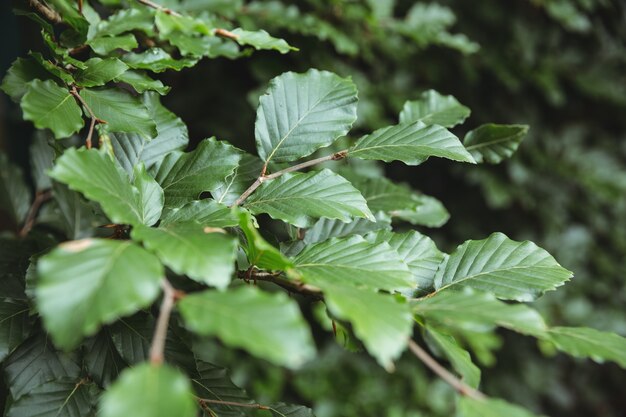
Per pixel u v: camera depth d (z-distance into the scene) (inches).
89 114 24.0
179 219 23.0
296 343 19.5
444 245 58.5
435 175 60.4
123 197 22.1
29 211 31.8
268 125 25.2
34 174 31.3
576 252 58.4
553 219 57.4
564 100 61.3
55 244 28.5
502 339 60.2
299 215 23.7
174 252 20.7
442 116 28.1
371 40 43.2
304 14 39.1
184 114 47.2
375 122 42.2
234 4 31.1
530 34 55.7
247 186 25.6
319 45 39.6
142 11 27.1
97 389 24.2
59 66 25.1
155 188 23.1
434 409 54.1
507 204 55.8
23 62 24.7
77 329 19.5
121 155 25.6
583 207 60.6
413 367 56.4
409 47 45.9
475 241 24.5
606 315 58.0
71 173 21.3
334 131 25.4
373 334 20.1
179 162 25.0
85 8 27.1
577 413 65.4
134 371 19.3
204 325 19.6
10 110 47.6
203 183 24.6
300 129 25.3
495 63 54.2
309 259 23.2
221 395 24.8
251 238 22.4
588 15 56.8
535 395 59.0
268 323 19.7
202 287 27.5
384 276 22.6
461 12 55.4
